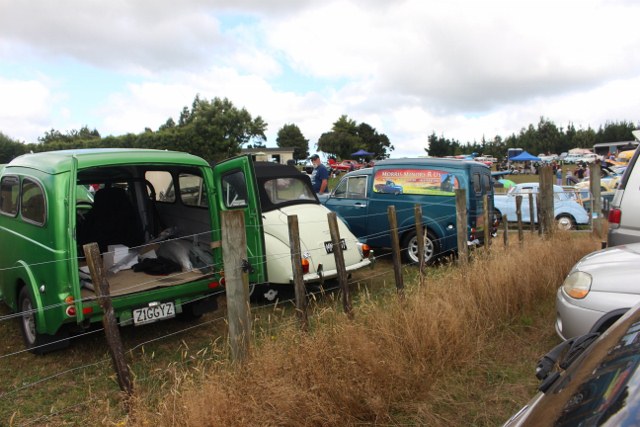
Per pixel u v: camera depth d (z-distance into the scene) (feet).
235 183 19.74
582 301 13.16
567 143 291.17
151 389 11.36
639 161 19.92
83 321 14.52
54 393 13.47
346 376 10.89
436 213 28.25
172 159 16.97
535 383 12.97
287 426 9.68
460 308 15.14
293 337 11.49
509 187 54.80
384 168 30.60
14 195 17.39
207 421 8.94
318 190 39.29
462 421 11.28
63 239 14.07
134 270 17.97
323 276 21.01
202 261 18.43
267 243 21.09
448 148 284.00
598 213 34.86
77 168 14.65
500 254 19.40
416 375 12.03
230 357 11.85
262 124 193.77
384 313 13.48
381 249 33.86
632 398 4.50
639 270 12.85
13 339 17.90
